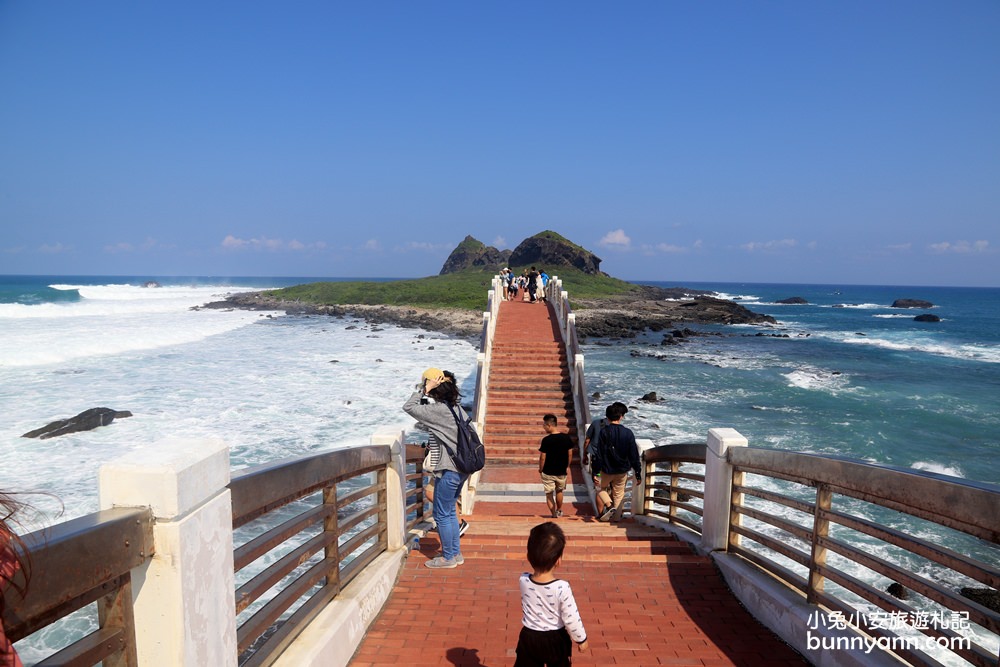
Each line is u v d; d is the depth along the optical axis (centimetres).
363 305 7219
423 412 546
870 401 2531
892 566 323
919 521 1195
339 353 3481
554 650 309
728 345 4809
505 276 3422
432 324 5281
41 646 700
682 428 2025
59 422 1669
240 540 1021
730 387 2852
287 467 306
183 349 3431
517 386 1730
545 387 1727
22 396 2077
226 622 232
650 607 477
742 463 529
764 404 2452
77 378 2431
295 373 2762
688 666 380
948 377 3253
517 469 1391
